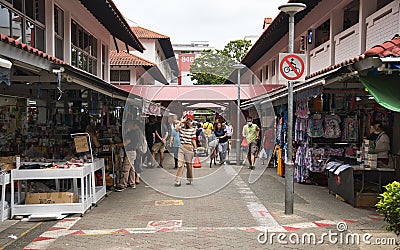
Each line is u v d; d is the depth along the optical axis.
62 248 6.06
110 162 11.27
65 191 9.01
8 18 8.48
